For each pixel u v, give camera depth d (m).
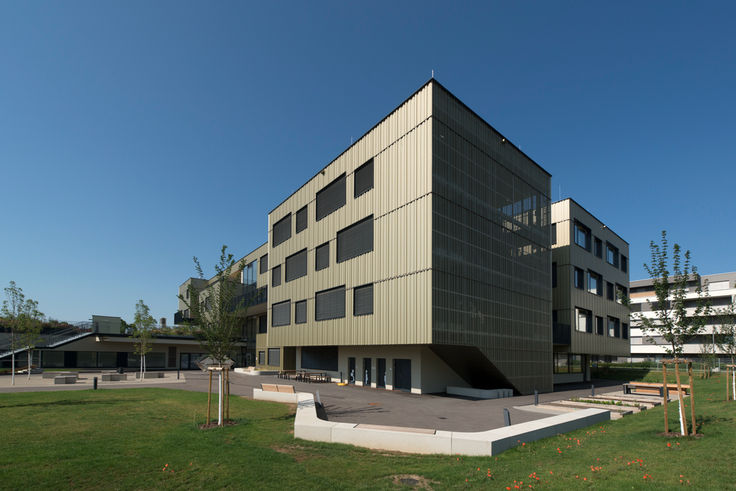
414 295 21.45
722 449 9.34
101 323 47.03
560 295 35.28
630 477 7.93
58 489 7.85
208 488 7.92
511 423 14.41
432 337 20.22
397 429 10.93
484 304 23.48
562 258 35.47
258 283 45.31
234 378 34.22
